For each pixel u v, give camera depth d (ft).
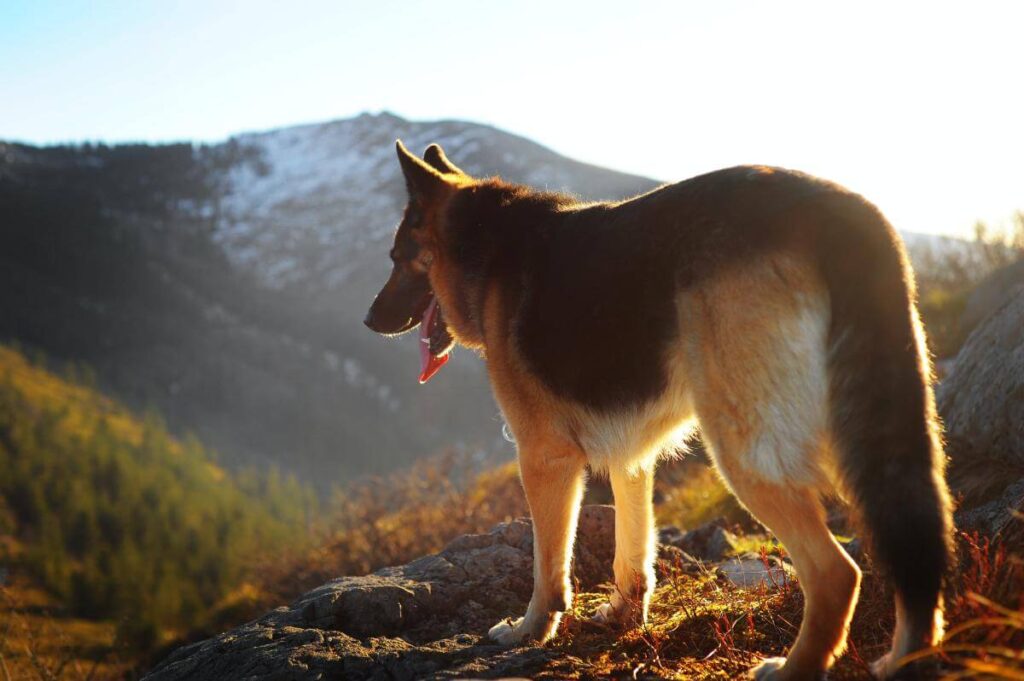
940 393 7.97
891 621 4.76
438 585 6.41
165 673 5.63
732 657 4.75
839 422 3.86
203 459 155.94
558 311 5.03
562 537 5.38
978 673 3.68
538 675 4.71
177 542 88.22
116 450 124.88
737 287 4.18
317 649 5.31
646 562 5.56
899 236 4.14
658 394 4.62
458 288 6.11
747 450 4.13
